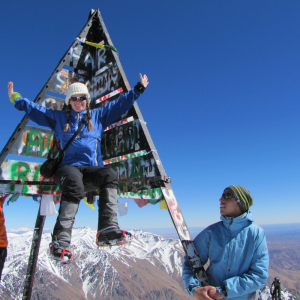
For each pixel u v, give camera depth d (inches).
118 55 194.9
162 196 132.1
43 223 202.4
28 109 140.6
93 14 202.7
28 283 189.2
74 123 138.3
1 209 156.0
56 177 118.5
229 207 110.3
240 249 105.2
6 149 147.6
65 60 188.9
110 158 173.9
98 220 109.3
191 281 105.4
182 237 119.1
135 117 159.9
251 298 101.7
